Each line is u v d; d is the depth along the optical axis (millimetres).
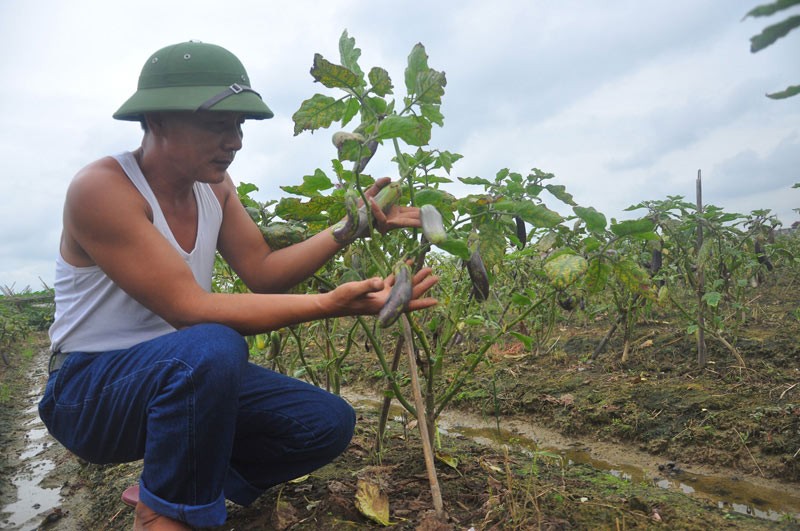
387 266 2035
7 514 3156
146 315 2105
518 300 2408
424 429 2162
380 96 2199
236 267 2447
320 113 2258
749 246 4926
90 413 2043
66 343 2105
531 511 2234
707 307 4777
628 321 4742
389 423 3715
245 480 2352
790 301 6484
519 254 2824
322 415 2271
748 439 3266
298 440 2266
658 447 3473
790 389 3711
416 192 2227
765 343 4613
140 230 1891
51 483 3611
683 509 2301
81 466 3770
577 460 3484
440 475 2613
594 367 4816
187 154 1931
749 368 4191
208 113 1859
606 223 2383
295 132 2271
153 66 1890
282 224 2480
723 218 4211
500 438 3910
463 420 4324
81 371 2072
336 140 1992
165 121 1898
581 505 2332
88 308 2061
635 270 2408
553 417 4070
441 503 2162
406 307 1789
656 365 4590
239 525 2363
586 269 2195
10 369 9094
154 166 2012
